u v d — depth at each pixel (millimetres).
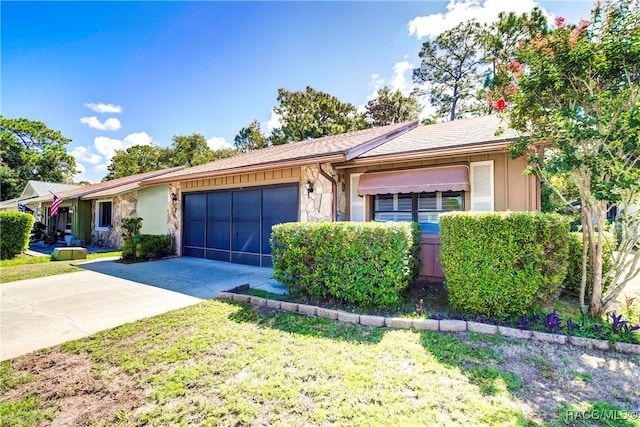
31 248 21219
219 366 4266
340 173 10828
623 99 5297
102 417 3307
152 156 54438
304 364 4262
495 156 8438
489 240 5660
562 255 5520
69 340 5301
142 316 6500
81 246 21766
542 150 6695
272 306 6941
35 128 47562
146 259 14703
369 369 4094
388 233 6305
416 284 8586
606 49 5125
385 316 5984
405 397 3480
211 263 13453
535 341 4852
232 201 13711
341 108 39562
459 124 13227
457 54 33156
